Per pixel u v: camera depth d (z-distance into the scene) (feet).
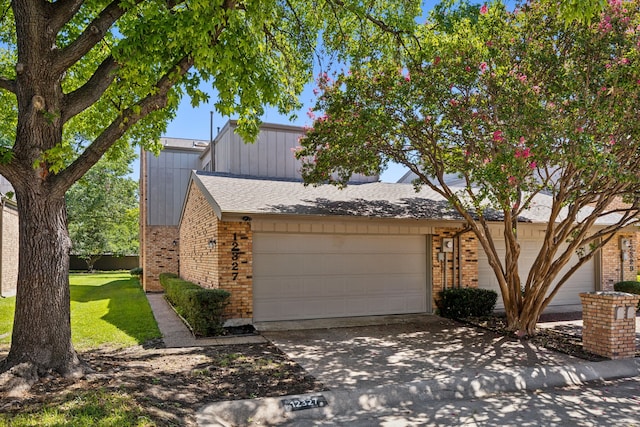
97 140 17.71
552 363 22.70
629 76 21.99
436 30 26.66
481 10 25.25
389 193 41.93
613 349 23.59
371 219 33.01
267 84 21.04
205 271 36.70
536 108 22.65
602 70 22.62
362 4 25.76
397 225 35.68
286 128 47.91
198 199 40.93
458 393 18.90
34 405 13.92
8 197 18.48
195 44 16.55
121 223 106.22
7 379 15.31
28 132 16.84
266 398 16.83
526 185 24.17
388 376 20.22
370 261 35.53
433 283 36.91
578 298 44.32
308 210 31.78
